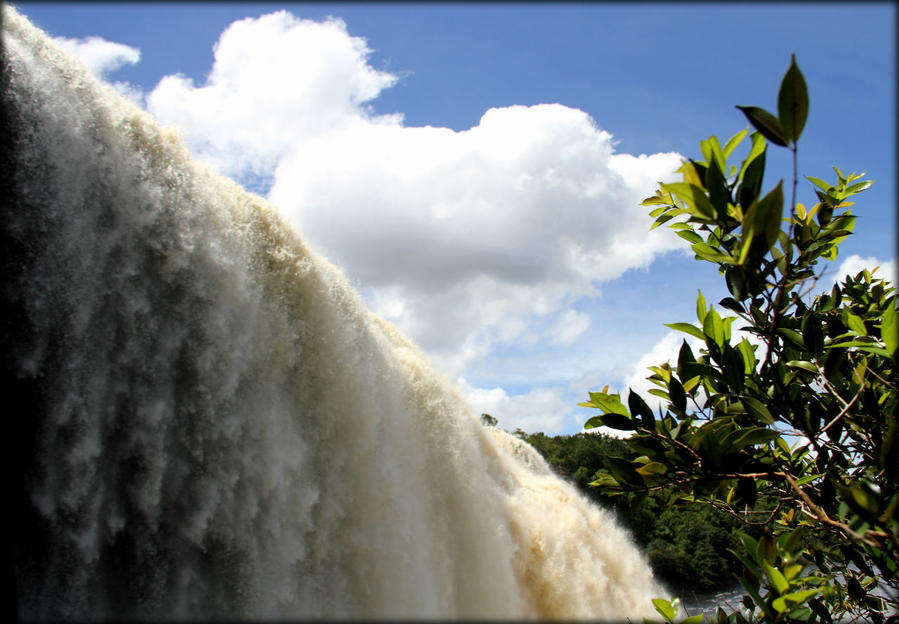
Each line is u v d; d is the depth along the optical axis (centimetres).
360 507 694
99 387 531
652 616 1136
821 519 288
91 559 514
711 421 338
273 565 603
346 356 723
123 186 564
